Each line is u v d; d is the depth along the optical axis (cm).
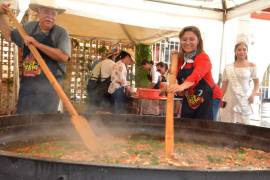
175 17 610
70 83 1007
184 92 342
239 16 578
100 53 1040
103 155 221
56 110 345
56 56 324
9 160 144
